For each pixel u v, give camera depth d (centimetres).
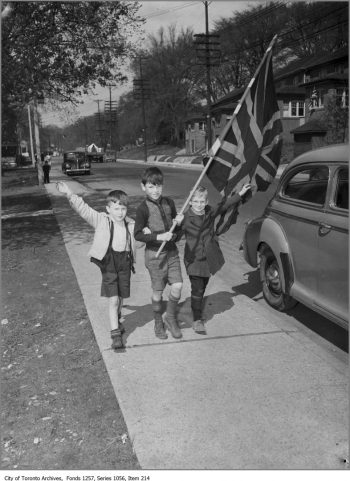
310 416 330
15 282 694
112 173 3781
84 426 334
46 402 367
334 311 410
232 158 476
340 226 400
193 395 361
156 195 434
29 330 509
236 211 491
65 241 983
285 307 527
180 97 8269
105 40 1199
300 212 466
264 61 480
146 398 359
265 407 342
